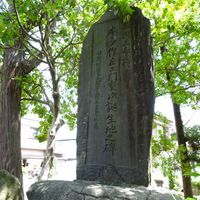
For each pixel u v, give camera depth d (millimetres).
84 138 5816
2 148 9031
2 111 9305
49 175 8172
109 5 5492
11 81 9398
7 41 6512
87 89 6055
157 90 11477
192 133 12070
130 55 5559
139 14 5699
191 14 9688
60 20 8656
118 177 5094
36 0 7016
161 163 11117
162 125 12125
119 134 5316
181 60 10836
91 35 6309
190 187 10648
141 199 4188
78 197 4461
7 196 5125
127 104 5359
